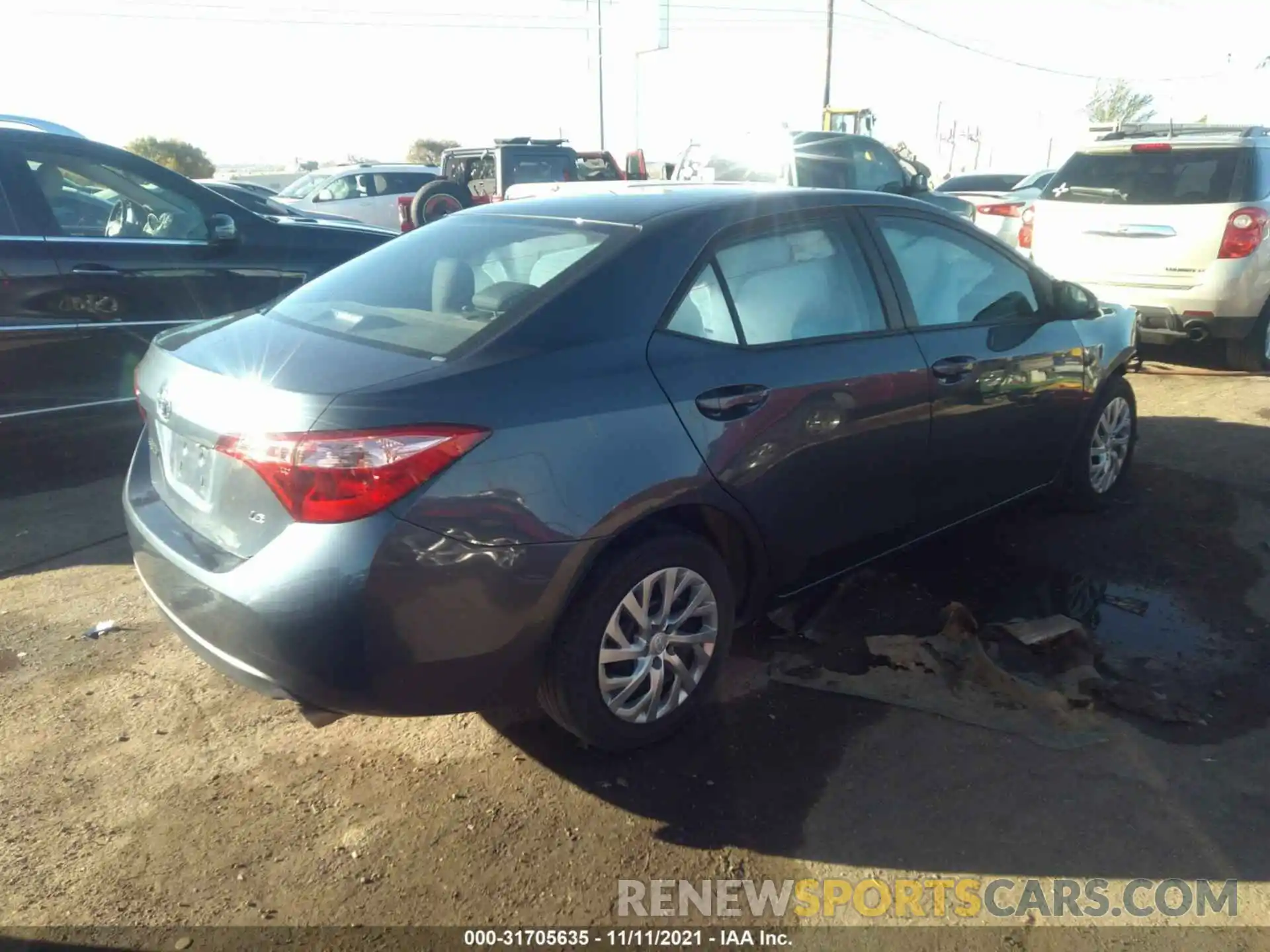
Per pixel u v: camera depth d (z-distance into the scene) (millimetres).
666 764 3023
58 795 2910
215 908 2494
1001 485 4215
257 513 2574
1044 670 3492
